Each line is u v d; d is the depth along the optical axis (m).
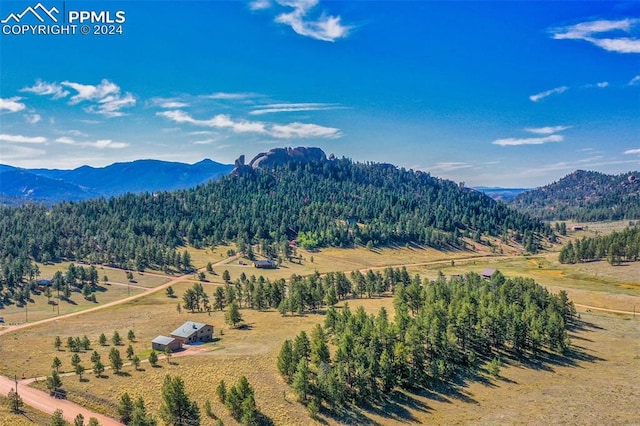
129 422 80.00
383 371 95.56
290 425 81.06
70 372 102.38
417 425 84.00
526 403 91.94
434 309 125.12
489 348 118.44
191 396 88.94
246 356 110.88
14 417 77.75
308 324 142.50
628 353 120.75
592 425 82.44
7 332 142.25
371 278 199.00
